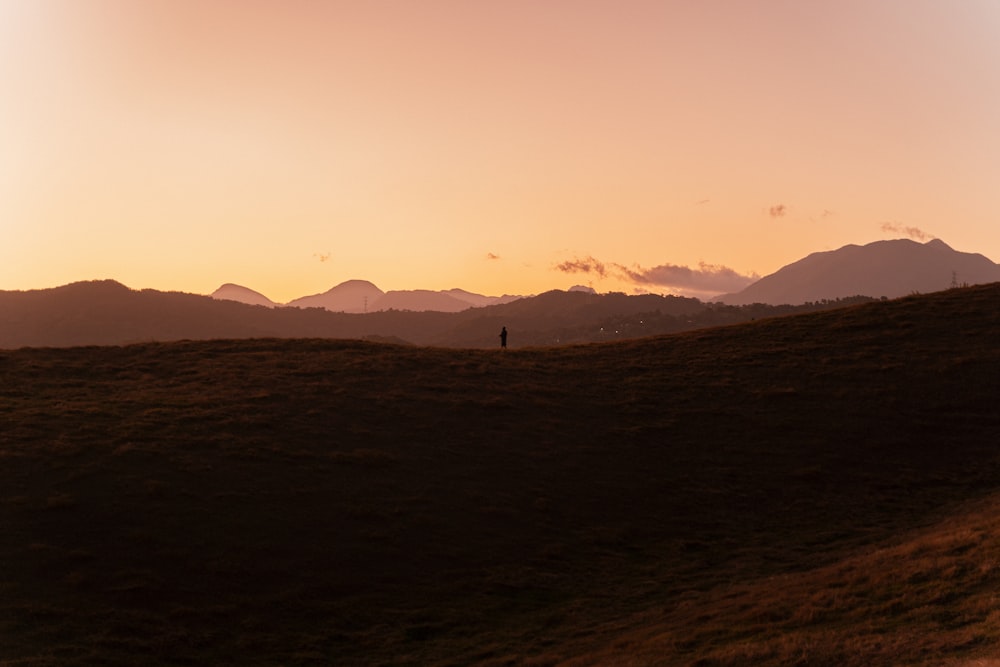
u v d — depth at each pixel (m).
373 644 20.39
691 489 31.84
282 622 21.20
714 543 27.45
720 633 17.91
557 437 35.84
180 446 30.19
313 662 19.38
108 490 26.23
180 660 18.97
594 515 29.33
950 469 33.50
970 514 27.06
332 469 30.11
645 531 28.36
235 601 21.81
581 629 20.75
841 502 30.78
